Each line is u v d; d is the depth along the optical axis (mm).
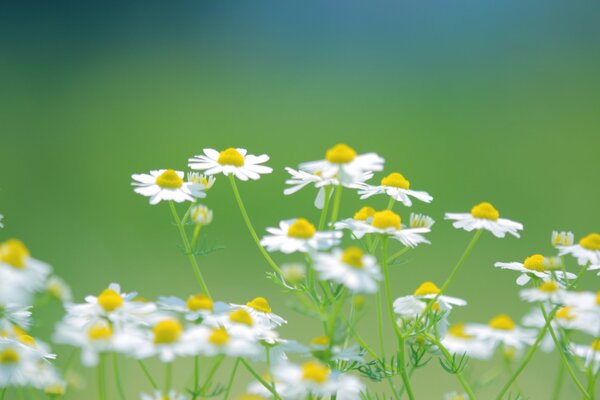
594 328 642
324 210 672
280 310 1226
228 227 1840
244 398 676
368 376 657
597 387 847
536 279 686
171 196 676
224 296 1314
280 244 640
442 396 898
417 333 663
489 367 842
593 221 1878
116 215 1904
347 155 648
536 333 699
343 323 633
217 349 620
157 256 1582
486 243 1661
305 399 639
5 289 603
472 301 1295
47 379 646
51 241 1650
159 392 636
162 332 618
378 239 677
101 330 615
